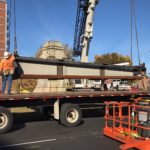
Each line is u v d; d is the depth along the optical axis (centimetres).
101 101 1353
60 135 1021
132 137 829
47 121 1321
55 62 1408
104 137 982
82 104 1288
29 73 1338
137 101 913
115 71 1589
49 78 1399
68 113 1177
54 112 1187
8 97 1074
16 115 1498
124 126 928
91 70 1513
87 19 1839
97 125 1213
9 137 993
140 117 828
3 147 861
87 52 1855
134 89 1683
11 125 1063
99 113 1541
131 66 1633
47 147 859
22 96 1102
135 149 690
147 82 1661
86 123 1263
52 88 1769
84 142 916
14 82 1883
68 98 1237
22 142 921
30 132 1073
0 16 4628
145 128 767
